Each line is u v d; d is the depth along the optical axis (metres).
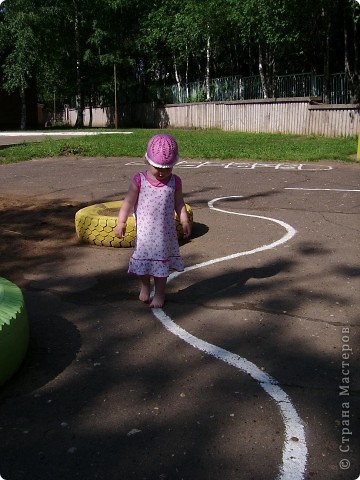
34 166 13.93
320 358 3.43
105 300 4.48
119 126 41.19
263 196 8.92
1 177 11.89
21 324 3.32
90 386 3.14
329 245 5.93
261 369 3.31
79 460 2.51
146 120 37.03
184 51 31.42
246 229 6.67
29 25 32.97
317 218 7.22
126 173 12.05
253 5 20.56
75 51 37.47
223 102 27.78
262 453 2.54
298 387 3.09
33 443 2.63
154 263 4.16
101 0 35.03
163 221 4.14
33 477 2.40
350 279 4.85
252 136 21.70
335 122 20.17
